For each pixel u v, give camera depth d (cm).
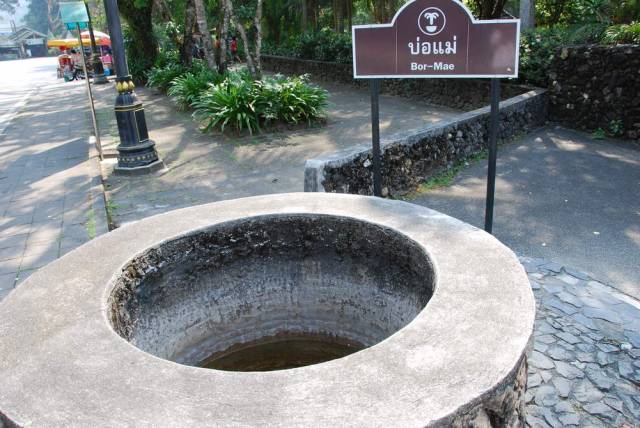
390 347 175
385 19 1515
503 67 342
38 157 816
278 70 1933
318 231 298
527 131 826
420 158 590
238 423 145
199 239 285
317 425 143
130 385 163
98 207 562
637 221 480
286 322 319
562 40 913
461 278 218
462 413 149
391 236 270
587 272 392
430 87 1169
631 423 245
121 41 670
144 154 704
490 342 175
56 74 2772
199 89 1170
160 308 273
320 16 2211
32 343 189
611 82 772
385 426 141
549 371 282
